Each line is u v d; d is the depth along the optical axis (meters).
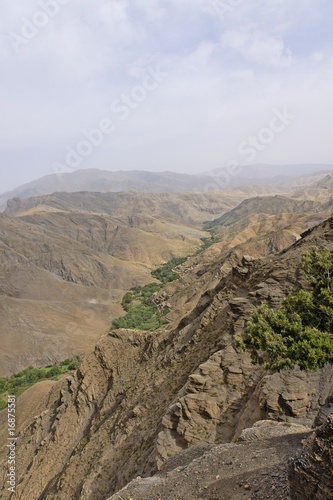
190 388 18.14
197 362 23.38
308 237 27.52
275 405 14.58
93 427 30.16
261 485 9.73
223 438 16.09
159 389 25.83
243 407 16.70
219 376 18.30
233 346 19.19
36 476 30.31
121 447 22.89
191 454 14.90
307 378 15.16
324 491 7.27
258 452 11.66
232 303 22.69
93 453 25.61
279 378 15.56
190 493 10.69
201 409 17.28
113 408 30.95
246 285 26.83
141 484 12.41
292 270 21.97
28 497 28.89
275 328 11.45
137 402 26.91
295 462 8.15
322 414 12.89
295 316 11.33
